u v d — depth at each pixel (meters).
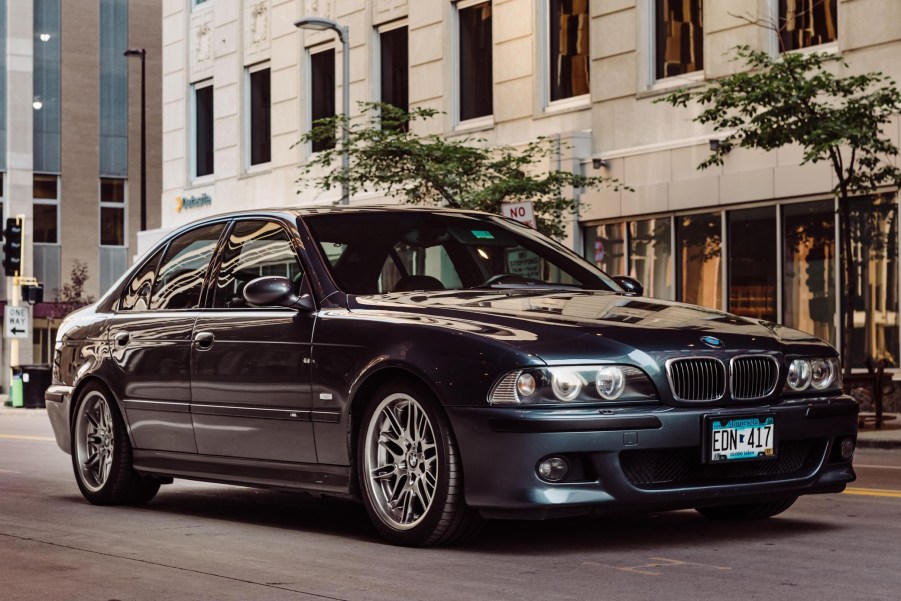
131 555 6.77
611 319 6.71
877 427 16.55
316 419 7.15
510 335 6.42
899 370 19.08
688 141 21.84
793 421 6.70
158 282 8.78
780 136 16.50
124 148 50.69
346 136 22.02
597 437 6.20
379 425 6.87
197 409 8.01
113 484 8.83
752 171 20.81
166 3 36.44
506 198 20.62
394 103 28.80
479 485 6.32
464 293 7.34
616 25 23.31
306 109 31.23
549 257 8.09
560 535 7.10
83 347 9.16
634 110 22.97
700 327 6.73
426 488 6.61
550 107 24.97
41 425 23.77
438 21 27.14
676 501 6.35
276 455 7.48
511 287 7.65
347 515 8.31
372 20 29.06
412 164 21.08
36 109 49.31
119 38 50.69
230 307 7.96
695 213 22.00
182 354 8.15
